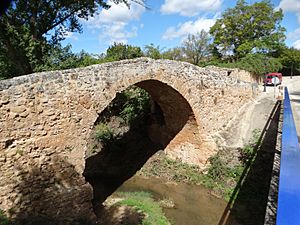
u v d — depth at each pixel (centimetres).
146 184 1223
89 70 840
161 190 1166
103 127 1691
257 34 3212
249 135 1312
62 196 803
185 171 1309
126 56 2195
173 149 1442
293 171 296
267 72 2855
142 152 1521
